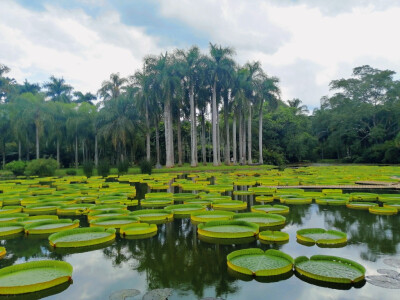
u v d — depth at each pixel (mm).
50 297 4840
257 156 51875
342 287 4988
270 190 15297
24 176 30453
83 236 7773
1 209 11430
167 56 35188
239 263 5742
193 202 12453
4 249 6801
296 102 73000
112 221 9219
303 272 5352
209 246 7117
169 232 8352
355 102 51562
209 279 5359
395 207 10852
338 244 7164
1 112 38594
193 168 34438
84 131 41344
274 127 56656
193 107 36250
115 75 40594
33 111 37125
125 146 40594
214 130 37281
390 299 4590
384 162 49188
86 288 5145
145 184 20844
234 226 8523
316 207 11445
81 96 57469
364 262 6020
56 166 32406
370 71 52094
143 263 6176
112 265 6121
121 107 37938
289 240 7484
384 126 50156
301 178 21125
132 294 4875
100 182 20875
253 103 42000
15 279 5227
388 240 7418
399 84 48656
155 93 34438
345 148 56938
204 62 35969
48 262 5820
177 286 5145
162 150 49656
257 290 4914
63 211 11016
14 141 43812
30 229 8414
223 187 16891
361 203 11781
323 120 57625
